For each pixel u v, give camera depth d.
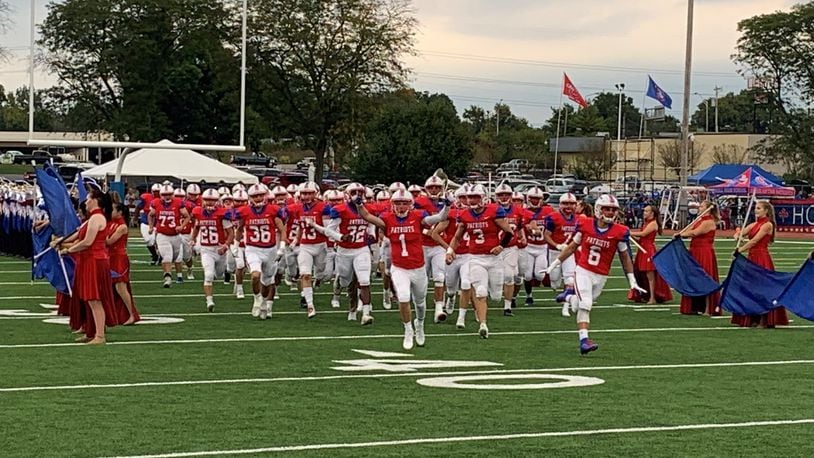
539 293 21.09
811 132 62.94
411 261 13.13
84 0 52.84
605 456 7.71
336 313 17.11
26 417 8.80
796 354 13.16
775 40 61.72
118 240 14.96
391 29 50.69
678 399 9.95
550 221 17.88
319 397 9.81
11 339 13.53
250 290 20.59
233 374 11.07
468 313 17.42
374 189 25.34
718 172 48.84
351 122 51.34
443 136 48.03
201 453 7.62
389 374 11.18
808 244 38.81
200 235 17.31
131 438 8.07
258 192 16.08
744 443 8.16
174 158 33.62
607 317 17.28
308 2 50.03
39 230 18.38
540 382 10.80
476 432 8.41
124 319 15.27
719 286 17.55
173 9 53.47
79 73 54.16
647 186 57.47
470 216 14.12
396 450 7.78
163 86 54.59
